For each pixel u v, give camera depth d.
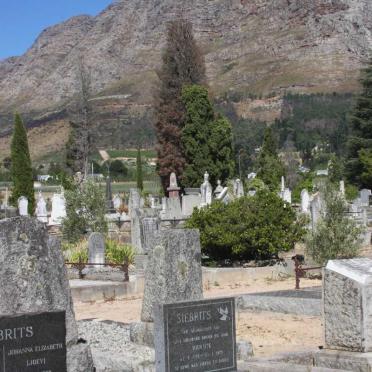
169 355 8.52
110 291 19.75
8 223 9.12
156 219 24.70
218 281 21.22
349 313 9.62
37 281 9.16
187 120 65.06
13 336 7.73
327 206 23.14
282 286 19.84
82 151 80.31
